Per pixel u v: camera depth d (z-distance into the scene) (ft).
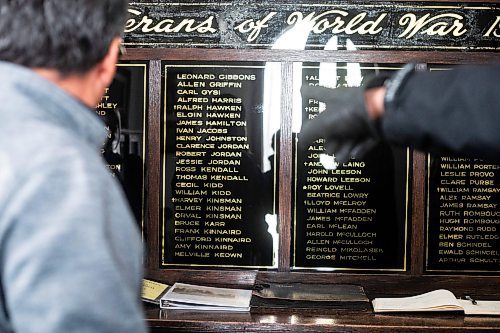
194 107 8.38
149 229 8.48
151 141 8.41
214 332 7.22
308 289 8.10
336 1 8.20
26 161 2.39
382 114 2.56
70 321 2.23
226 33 8.30
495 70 2.36
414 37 8.21
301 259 8.43
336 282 8.40
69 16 2.77
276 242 8.42
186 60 8.33
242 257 8.45
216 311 7.56
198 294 7.84
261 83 8.32
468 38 8.19
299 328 7.18
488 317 7.45
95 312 2.27
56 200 2.34
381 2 8.18
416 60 8.20
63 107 2.65
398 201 8.34
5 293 2.36
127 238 2.59
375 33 8.21
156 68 8.35
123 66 8.36
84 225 2.32
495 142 2.30
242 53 8.29
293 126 8.32
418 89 2.47
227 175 8.41
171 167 8.44
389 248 8.38
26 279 2.24
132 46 8.34
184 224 8.48
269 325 7.20
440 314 7.54
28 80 2.62
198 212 8.46
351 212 8.38
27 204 2.31
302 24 8.25
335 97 2.74
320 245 8.41
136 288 2.65
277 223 8.40
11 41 2.71
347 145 2.70
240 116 8.35
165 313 7.47
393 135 2.54
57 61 2.77
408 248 8.36
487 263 8.34
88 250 2.30
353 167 8.34
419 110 2.43
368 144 2.70
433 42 8.20
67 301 2.23
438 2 8.16
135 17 8.32
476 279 8.34
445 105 2.38
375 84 2.65
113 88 8.38
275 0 8.23
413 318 7.41
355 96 2.66
